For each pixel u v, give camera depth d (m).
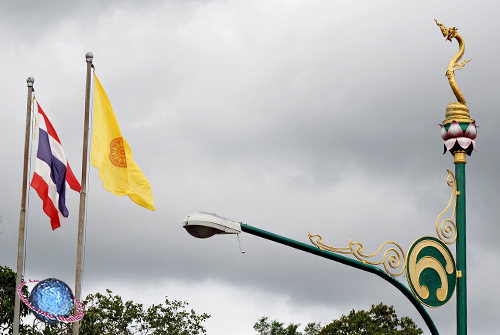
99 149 21.75
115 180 21.69
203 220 10.80
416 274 12.34
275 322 51.03
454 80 13.61
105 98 21.95
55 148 22.59
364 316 39.94
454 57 13.85
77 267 21.98
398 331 39.19
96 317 32.41
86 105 22.62
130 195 21.78
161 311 35.31
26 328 29.31
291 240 11.31
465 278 12.72
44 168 22.45
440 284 12.48
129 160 21.89
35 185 22.34
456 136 13.23
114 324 33.84
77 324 21.44
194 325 35.53
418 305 12.23
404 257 12.27
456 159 13.31
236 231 11.01
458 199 13.08
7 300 28.28
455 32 13.91
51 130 22.64
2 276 27.78
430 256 12.52
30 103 23.73
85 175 22.45
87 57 22.83
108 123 21.88
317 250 11.47
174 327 35.19
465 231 12.91
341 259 11.64
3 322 28.30
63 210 22.55
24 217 23.47
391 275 12.08
